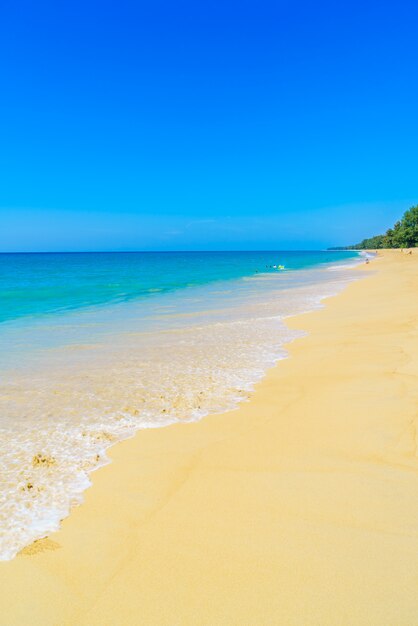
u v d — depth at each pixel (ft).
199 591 10.62
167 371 30.96
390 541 12.12
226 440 19.24
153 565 11.57
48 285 122.42
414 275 118.52
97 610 10.21
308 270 203.21
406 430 19.30
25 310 68.39
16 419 22.22
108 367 32.40
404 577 10.78
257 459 17.30
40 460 17.66
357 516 13.30
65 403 24.57
